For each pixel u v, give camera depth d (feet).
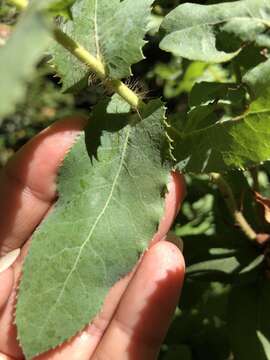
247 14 0.39
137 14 0.38
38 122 1.49
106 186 0.41
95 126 0.42
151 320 0.47
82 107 1.52
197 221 0.58
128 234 0.41
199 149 0.40
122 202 0.41
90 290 0.41
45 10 0.29
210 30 0.39
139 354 0.48
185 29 0.39
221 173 0.43
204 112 0.40
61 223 0.42
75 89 0.40
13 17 0.36
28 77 0.21
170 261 0.46
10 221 0.49
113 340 0.48
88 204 0.42
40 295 0.41
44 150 0.47
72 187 0.42
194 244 0.50
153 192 0.40
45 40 0.21
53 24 0.34
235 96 0.42
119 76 0.38
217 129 0.40
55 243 0.42
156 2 0.48
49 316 0.41
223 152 0.40
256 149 0.39
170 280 0.46
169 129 0.41
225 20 0.39
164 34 0.39
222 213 0.51
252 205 0.49
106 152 0.41
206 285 0.56
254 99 0.38
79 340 0.48
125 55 0.38
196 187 0.57
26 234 0.50
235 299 0.48
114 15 0.38
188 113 0.41
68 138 0.47
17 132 1.47
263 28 0.39
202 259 0.49
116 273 0.41
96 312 0.41
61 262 0.41
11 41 0.20
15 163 0.48
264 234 0.48
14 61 0.20
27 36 0.20
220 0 0.44
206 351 0.60
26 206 0.49
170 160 0.40
